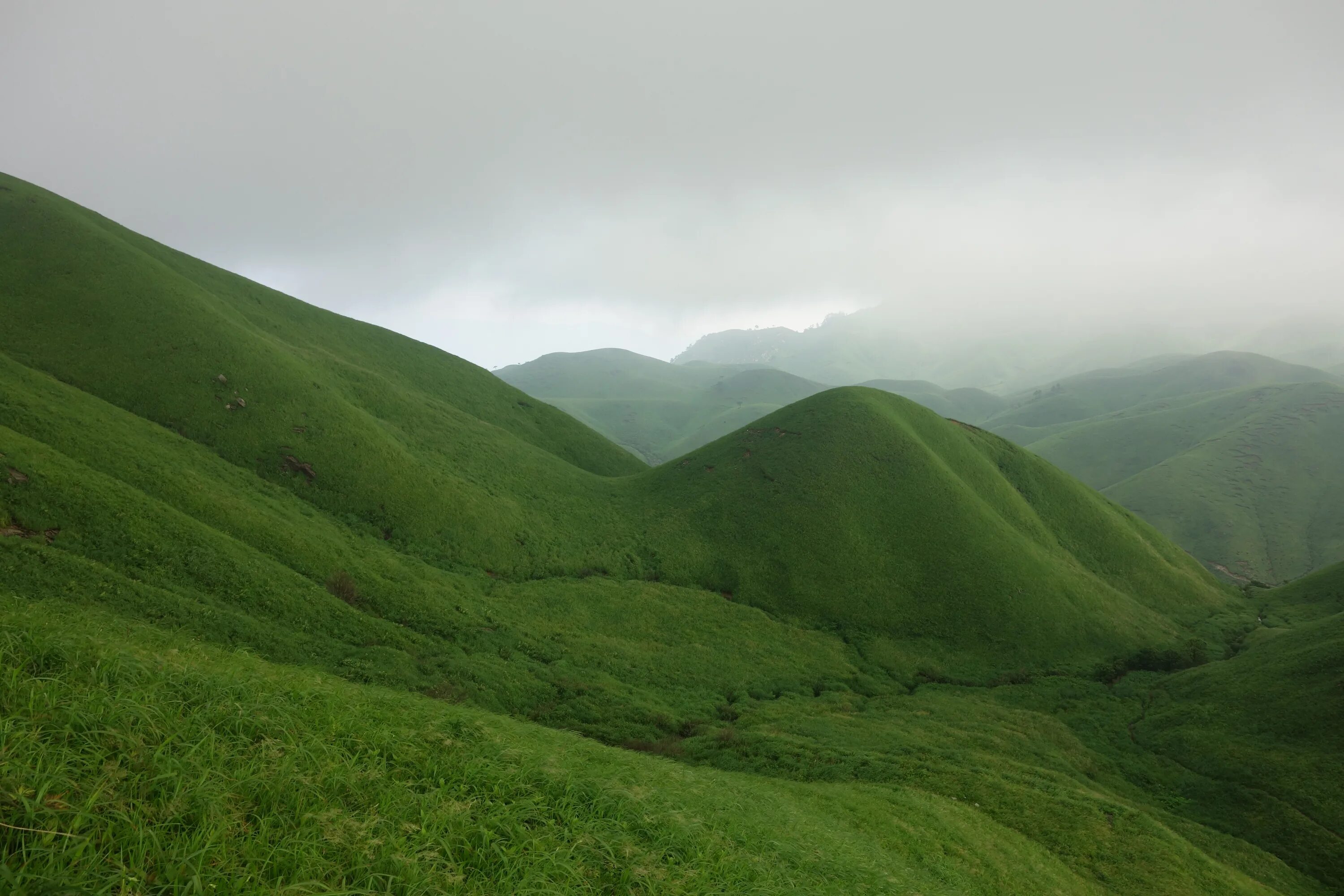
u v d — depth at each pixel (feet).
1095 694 204.95
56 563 106.01
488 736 46.32
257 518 163.32
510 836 28.30
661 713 150.92
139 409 198.59
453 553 213.25
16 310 214.07
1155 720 183.93
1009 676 212.64
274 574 142.00
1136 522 343.87
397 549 200.54
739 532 267.18
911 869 72.33
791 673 196.75
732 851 39.29
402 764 33.55
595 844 30.76
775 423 334.03
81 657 31.27
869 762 125.90
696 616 219.61
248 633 116.88
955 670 215.31
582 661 173.47
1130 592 278.87
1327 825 131.44
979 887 77.82
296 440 215.72
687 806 49.65
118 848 19.17
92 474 136.98
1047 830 106.63
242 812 23.25
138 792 22.11
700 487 297.33
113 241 264.93
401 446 248.93
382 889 21.76
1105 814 114.32
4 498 114.42
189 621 109.60
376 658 131.34
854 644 222.69
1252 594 301.63
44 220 258.37
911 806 98.89
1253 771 151.33
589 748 77.51
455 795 31.07
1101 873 97.55
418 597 170.81
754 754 128.67
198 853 19.49
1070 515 314.35
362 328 390.63
